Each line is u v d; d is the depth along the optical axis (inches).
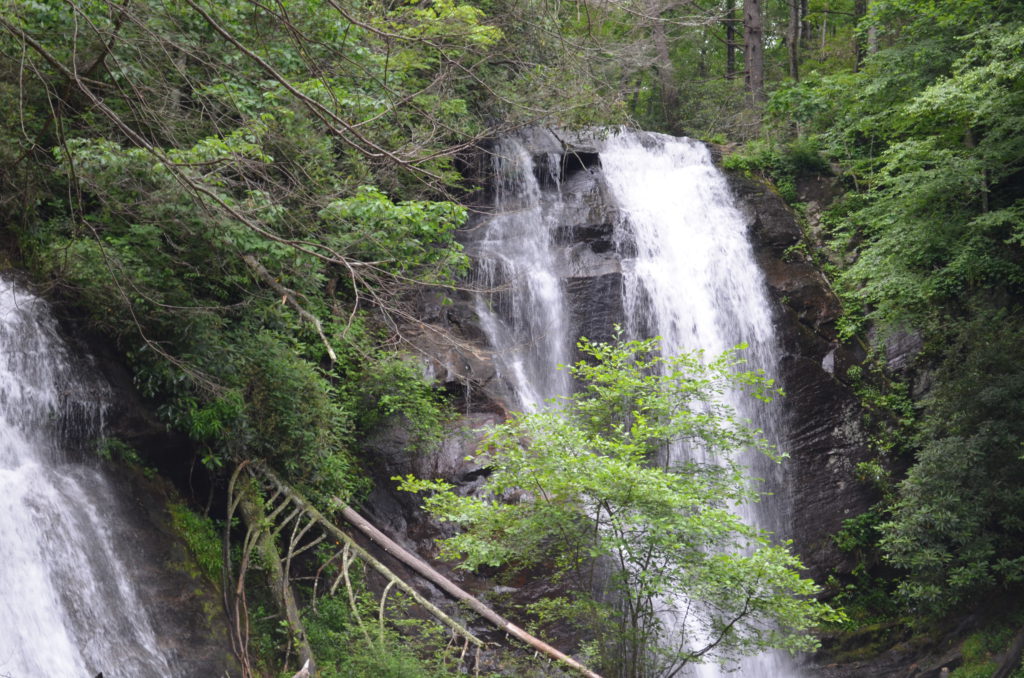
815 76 1139.9
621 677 503.8
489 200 961.5
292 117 514.0
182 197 467.8
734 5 1598.2
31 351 475.8
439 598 624.1
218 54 526.0
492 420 722.8
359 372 686.5
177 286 536.7
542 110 586.2
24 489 434.6
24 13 491.8
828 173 1065.5
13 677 377.1
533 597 639.1
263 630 529.3
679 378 524.7
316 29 517.0
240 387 565.6
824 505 834.8
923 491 759.1
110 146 457.7
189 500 547.2
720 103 1384.1
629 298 879.7
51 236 524.4
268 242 510.6
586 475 459.8
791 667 770.8
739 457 823.1
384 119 541.6
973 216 878.4
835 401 879.7
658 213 962.1
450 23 450.6
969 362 783.1
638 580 490.6
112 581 448.5
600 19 548.1
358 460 671.1
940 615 748.6
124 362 528.1
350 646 544.7
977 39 846.5
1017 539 746.2
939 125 924.0
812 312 925.8
